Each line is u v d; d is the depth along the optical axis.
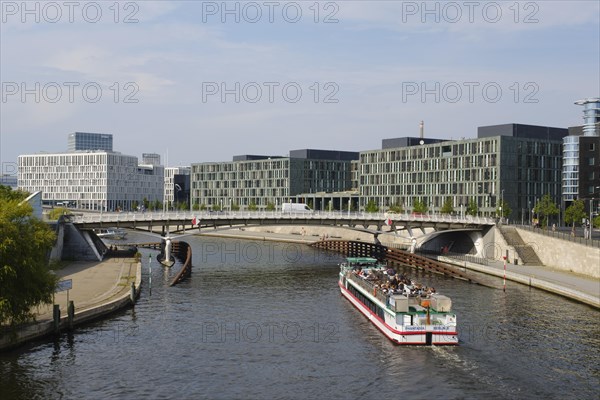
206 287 76.56
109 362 44.38
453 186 160.50
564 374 41.88
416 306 50.38
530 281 77.75
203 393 38.81
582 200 131.50
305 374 42.38
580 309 62.22
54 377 41.12
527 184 151.00
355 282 66.62
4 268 45.00
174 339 50.66
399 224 110.06
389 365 44.22
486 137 150.88
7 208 48.88
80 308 56.09
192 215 100.50
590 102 149.12
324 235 150.50
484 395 38.22
